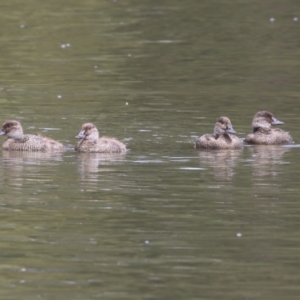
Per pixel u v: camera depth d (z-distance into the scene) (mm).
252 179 17781
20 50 35375
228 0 46719
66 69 31922
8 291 11883
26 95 27344
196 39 37750
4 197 16406
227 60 33531
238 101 26328
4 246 13688
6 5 44125
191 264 12859
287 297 11688
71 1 45719
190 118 23969
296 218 15102
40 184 17391
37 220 15008
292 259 13117
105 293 11828
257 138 21641
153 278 12406
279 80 29625
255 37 38031
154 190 16938
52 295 11750
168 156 19938
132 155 20031
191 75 30719
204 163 19266
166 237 14133
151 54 34812
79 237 14125
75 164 19188
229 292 11883
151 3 45906
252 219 15078
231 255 13328
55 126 23031
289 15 42969
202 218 15141
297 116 24344
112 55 34594
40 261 13031
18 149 20828
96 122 23422
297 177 17922
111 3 45812
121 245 13703
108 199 16312
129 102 26234
